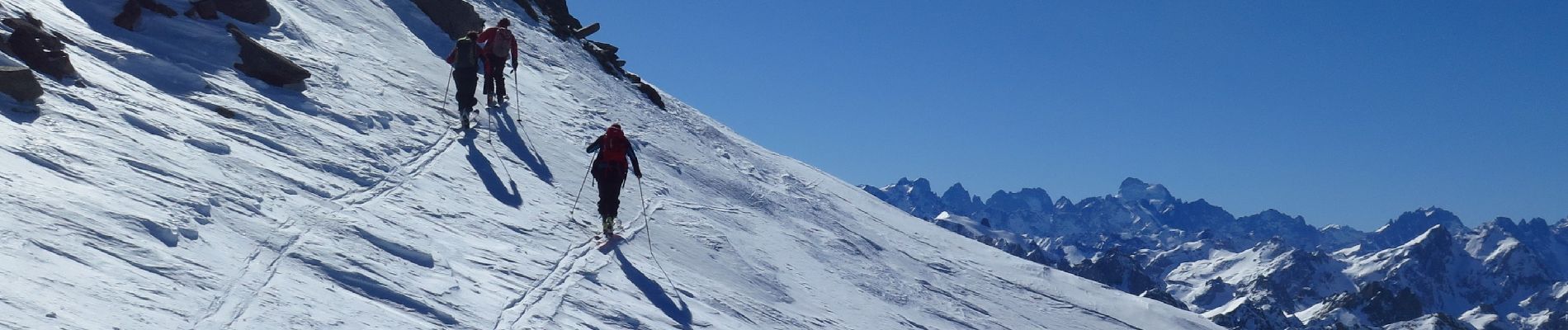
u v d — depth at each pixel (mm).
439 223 12125
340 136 14391
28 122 10445
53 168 9383
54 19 14922
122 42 15523
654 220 15852
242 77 15633
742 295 13867
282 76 15820
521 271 11344
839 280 17031
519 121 19547
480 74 22328
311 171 12430
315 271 9203
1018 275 22297
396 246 10555
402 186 13141
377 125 15734
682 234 15656
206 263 8469
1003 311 19172
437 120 17609
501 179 15359
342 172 12844
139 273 7801
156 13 16844
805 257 17625
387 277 9648
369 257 9961
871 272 18406
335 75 17672
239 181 10992
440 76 21594
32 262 7215
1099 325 20578
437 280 10094
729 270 14844
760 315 13391
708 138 26203
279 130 13602
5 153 9242
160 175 10273
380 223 11273
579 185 16828
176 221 8969
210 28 17047
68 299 6914
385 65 20281
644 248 14094
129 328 6910
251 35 17906
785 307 14359
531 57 26672
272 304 8148
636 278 12602
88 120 11195
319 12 21734
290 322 7973
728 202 19750
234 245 9133
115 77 13461
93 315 6844
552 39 30016
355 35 21625
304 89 16016
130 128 11516
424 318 9117
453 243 11492
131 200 9203
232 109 13773
